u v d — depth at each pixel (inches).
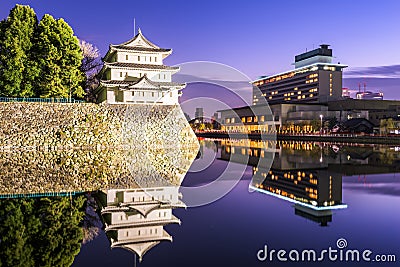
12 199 517.0
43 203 492.4
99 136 1508.4
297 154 1270.9
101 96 1876.2
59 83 1641.2
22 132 1443.2
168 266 275.9
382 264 282.2
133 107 1605.6
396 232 360.8
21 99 1579.7
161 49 1904.5
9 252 309.0
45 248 317.4
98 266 277.6
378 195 545.3
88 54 2145.7
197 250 310.3
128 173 777.6
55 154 1242.6
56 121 1518.2
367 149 1536.7
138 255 301.7
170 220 399.5
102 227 379.2
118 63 1801.2
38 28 1672.0
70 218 414.0
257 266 275.6
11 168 861.8
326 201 499.2
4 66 1581.0
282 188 595.8
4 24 1643.7
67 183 652.1
